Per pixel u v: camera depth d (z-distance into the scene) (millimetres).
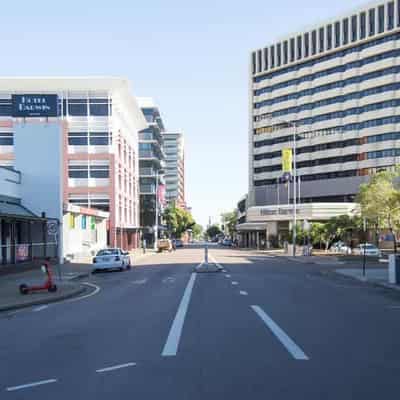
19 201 39938
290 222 76812
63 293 19750
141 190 101312
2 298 18391
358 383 7129
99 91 67438
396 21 96250
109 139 67500
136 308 15375
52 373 7918
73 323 12875
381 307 15414
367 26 101000
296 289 20906
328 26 108062
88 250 51750
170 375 7590
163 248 73812
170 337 10539
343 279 26734
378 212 47656
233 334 10805
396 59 95875
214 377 7441
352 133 101562
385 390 6801
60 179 40625
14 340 10828
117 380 7395
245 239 110438
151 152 101438
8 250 35188
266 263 42000
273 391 6750
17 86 66812
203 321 12547
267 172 118000
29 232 36531
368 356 8789
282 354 8914
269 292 19625
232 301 16703
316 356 8781
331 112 105812
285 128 114625
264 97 119562
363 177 98000
